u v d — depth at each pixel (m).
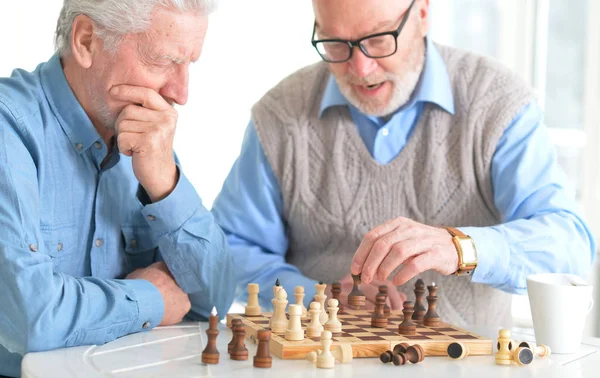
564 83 3.63
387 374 1.42
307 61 3.96
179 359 1.52
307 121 2.41
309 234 2.42
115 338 1.71
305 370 1.43
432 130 2.31
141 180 1.89
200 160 3.93
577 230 2.21
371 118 2.35
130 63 1.78
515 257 2.00
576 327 1.63
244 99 3.94
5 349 1.81
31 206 1.70
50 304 1.60
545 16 3.70
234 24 3.89
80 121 1.85
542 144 2.29
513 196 2.23
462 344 1.56
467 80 2.34
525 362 1.51
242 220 2.45
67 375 1.39
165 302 1.86
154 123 1.83
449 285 2.32
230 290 2.05
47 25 3.71
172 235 1.92
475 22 3.90
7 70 3.68
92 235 1.94
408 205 2.34
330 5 2.12
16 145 1.72
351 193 2.36
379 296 1.75
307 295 2.21
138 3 1.72
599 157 3.46
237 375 1.39
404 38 2.15
